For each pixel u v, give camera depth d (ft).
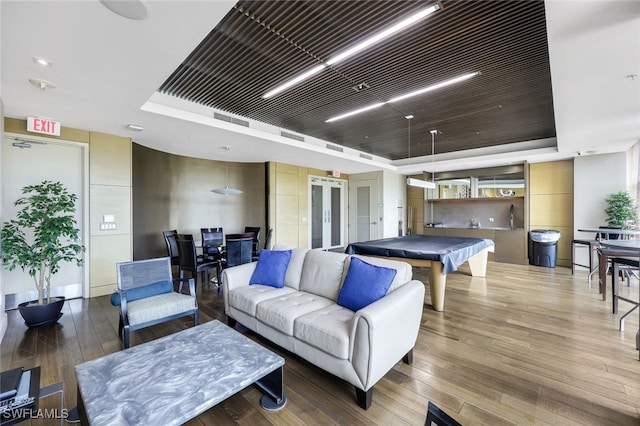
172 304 9.05
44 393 4.77
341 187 29.71
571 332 9.61
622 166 18.33
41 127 11.71
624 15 5.72
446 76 10.61
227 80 10.84
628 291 14.26
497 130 17.67
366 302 7.54
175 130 13.71
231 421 5.68
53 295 12.97
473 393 6.44
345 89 11.74
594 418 5.63
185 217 20.40
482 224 26.03
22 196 12.05
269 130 16.56
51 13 5.62
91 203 13.60
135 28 6.22
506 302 12.81
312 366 7.66
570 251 20.71
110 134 14.19
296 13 7.30
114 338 9.21
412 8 7.13
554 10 5.67
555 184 21.39
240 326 10.15
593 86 8.96
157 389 4.79
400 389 6.60
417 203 29.58
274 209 23.04
